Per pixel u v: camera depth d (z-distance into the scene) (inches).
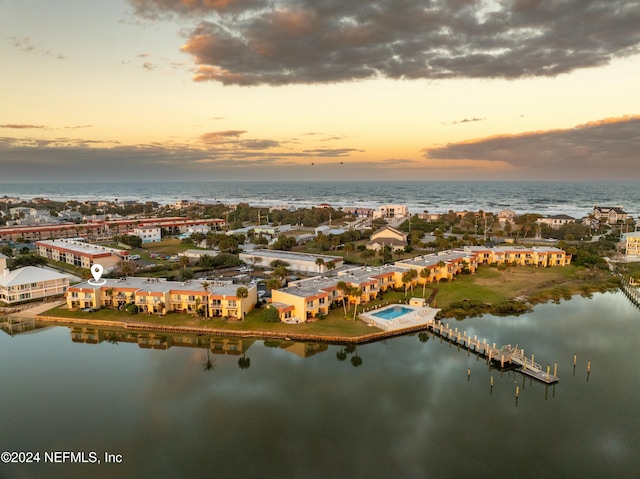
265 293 4712.1
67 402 2689.5
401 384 2910.9
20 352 3437.5
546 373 2989.7
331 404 2662.4
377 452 2222.0
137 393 2792.8
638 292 4618.6
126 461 2158.0
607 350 3405.5
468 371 3073.3
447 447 2266.2
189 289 4207.7
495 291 4881.9
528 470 2103.8
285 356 3336.6
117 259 6117.1
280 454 2203.5
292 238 7583.7
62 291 4813.0
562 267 6102.4
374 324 3814.0
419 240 7770.7
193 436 2349.9
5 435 2368.4
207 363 3228.3
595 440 2326.5
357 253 7244.1
